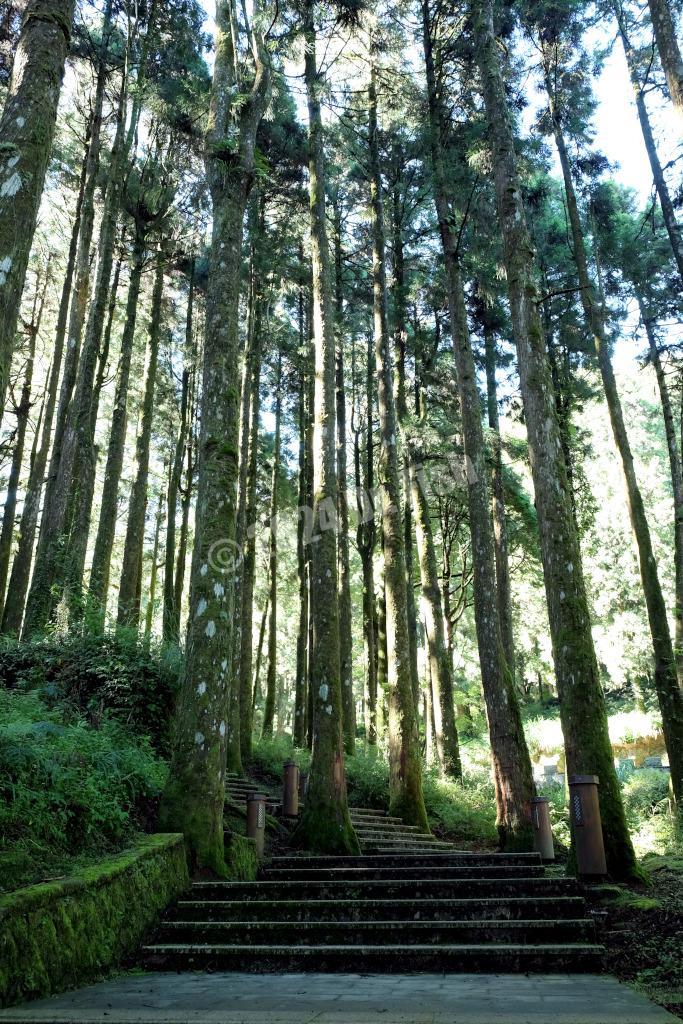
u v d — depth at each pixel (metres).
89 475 16.47
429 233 22.66
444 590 25.27
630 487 15.55
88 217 17.94
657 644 14.38
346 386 27.64
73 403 17.02
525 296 9.79
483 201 17.31
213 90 11.06
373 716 22.72
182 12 18.42
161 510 30.34
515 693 12.55
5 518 22.28
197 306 25.28
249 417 16.98
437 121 16.36
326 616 12.09
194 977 5.33
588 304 17.33
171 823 7.74
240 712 16.55
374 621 26.75
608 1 15.20
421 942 5.99
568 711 8.32
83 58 18.97
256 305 19.00
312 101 15.02
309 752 19.05
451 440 20.31
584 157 20.17
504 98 11.05
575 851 7.78
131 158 21.36
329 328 13.59
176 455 25.45
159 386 26.48
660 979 4.97
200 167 19.38
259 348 19.28
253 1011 3.87
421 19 16.34
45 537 15.69
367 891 7.33
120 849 6.62
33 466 22.81
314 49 15.10
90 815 6.49
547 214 23.19
